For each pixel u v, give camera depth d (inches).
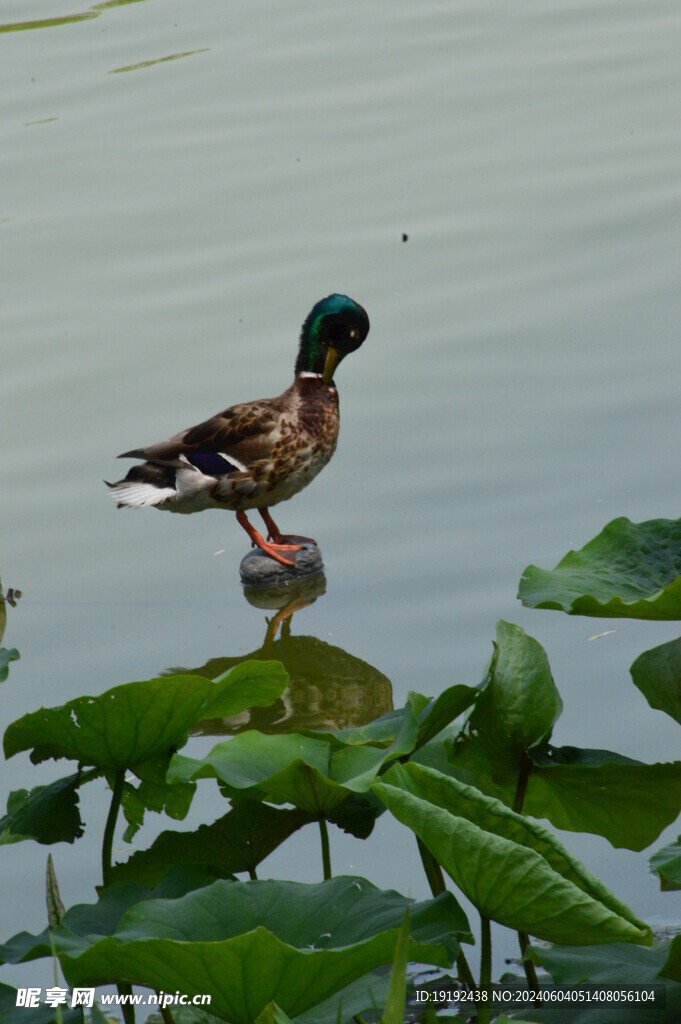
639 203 677.3
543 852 192.7
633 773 235.1
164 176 761.6
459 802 197.9
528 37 926.4
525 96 826.8
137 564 473.1
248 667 236.1
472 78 857.5
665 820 246.2
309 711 368.2
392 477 491.2
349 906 195.9
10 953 201.9
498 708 236.5
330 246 666.8
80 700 227.0
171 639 418.3
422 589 426.9
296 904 197.5
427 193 715.4
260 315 610.5
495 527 451.8
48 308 634.2
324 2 1027.9
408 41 929.5
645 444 487.5
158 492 481.4
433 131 788.6
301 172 751.1
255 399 544.1
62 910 237.3
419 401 534.6
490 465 487.8
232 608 436.1
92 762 245.4
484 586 424.2
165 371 574.6
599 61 871.7
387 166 750.5
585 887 189.5
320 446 490.6
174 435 492.1
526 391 531.5
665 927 256.2
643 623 397.7
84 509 505.0
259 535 465.4
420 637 402.3
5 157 793.6
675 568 286.4
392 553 449.1
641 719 341.7
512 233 661.9
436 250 653.3
